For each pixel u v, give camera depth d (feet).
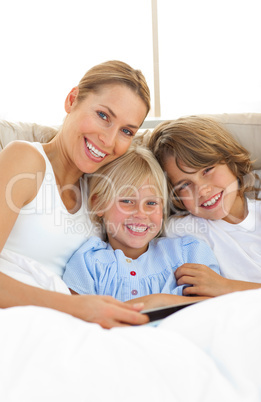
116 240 3.90
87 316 2.41
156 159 4.07
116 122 3.30
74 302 2.47
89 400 1.46
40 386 1.48
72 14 8.36
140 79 3.40
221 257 3.95
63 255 3.60
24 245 3.38
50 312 1.91
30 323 1.78
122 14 8.39
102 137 3.30
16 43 8.35
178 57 8.52
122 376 1.54
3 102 8.45
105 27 8.43
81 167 3.41
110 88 3.29
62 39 8.41
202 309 1.98
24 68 8.41
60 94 8.52
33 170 3.18
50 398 1.45
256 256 3.93
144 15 8.38
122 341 1.69
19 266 3.17
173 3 8.34
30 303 2.49
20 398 1.44
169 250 3.91
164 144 4.00
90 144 3.34
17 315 1.84
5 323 1.79
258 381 1.60
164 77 8.59
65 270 3.61
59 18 8.35
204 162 3.87
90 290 3.46
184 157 3.89
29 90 8.46
